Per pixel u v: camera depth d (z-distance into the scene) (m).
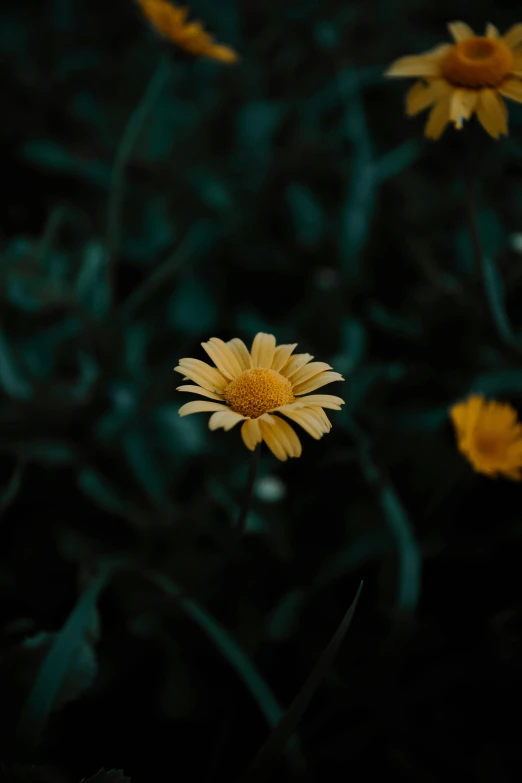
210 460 0.45
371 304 0.54
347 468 0.44
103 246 0.50
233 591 0.41
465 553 0.42
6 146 0.64
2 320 0.50
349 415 0.44
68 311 0.49
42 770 0.34
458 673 0.39
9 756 0.32
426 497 0.44
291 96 0.70
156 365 0.52
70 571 0.42
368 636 0.40
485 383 0.44
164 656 0.40
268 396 0.30
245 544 0.42
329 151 0.63
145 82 0.68
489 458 0.39
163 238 0.59
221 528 0.43
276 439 0.29
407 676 0.39
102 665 0.39
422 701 0.39
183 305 0.55
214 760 0.37
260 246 0.58
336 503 0.44
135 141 0.63
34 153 0.60
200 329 0.54
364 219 0.53
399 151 0.57
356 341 0.49
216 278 0.57
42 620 0.41
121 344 0.47
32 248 0.48
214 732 0.38
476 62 0.37
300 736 0.38
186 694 0.39
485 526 0.43
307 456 0.45
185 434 0.45
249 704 0.39
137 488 0.45
